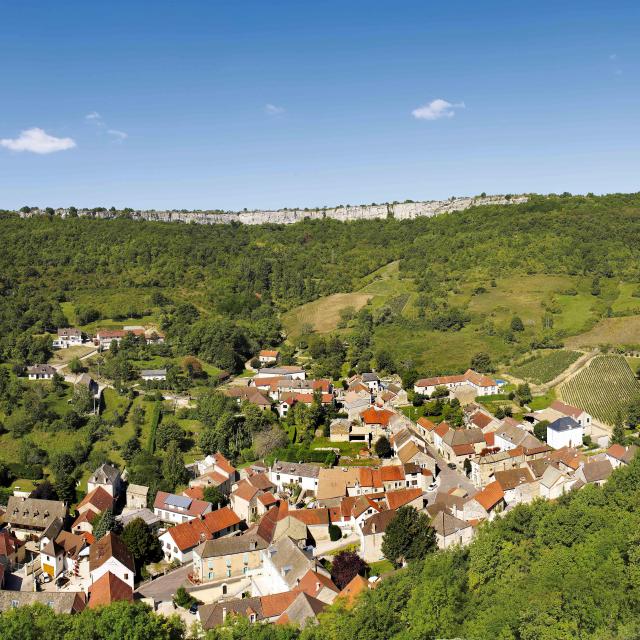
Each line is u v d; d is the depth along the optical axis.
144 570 126.50
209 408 193.38
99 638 80.88
